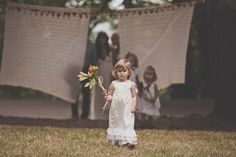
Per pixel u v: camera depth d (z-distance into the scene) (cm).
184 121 1652
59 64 1595
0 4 1628
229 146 1105
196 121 1661
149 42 1623
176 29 1617
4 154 930
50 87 1596
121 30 1625
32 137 1122
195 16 1869
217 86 1877
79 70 1598
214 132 1349
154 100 1579
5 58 1580
